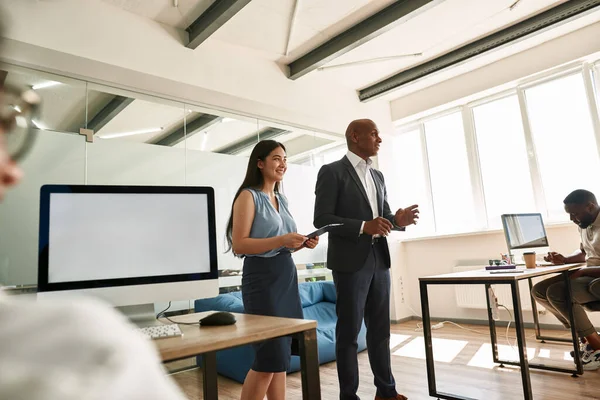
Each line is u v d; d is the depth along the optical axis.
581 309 2.66
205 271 1.26
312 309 3.65
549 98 4.14
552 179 4.07
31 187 2.67
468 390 2.28
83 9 2.89
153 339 0.90
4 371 0.19
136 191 1.21
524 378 1.87
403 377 2.60
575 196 2.79
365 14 3.44
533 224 3.08
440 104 4.85
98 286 1.10
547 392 2.18
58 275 1.06
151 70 3.17
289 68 4.22
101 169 3.03
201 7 3.13
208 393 1.22
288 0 3.16
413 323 4.68
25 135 0.27
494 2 3.39
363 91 4.97
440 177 5.05
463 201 4.81
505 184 4.45
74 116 3.01
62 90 3.03
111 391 0.20
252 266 1.46
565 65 3.93
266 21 3.43
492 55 4.22
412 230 5.20
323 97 4.54
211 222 1.31
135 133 3.29
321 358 3.00
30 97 0.27
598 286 2.54
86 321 0.23
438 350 3.30
